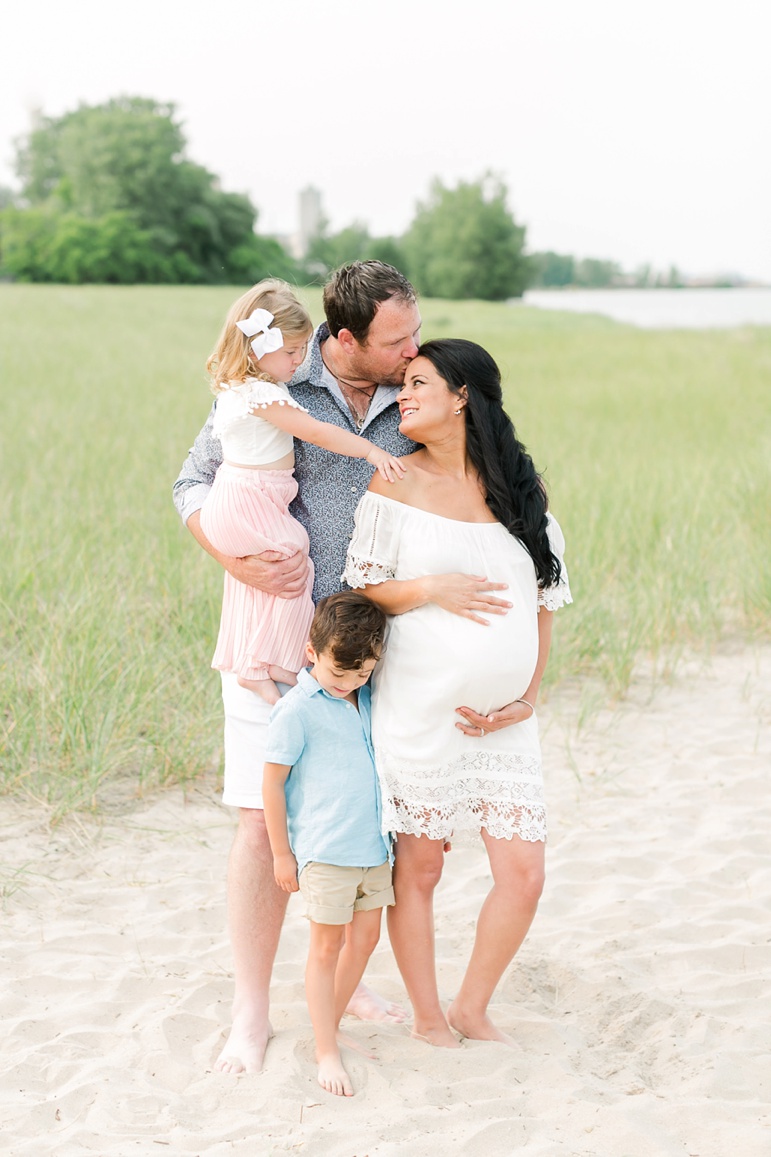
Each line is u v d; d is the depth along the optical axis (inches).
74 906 155.5
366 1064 116.9
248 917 123.6
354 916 118.0
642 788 201.6
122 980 135.6
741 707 240.7
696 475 390.9
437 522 119.1
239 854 125.0
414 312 118.6
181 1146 102.9
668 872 170.2
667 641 276.1
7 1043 121.8
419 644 117.8
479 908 158.4
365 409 125.4
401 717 118.0
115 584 259.1
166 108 3503.9
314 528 126.1
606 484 375.2
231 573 124.2
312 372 123.6
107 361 752.3
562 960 142.2
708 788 201.0
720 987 135.8
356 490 124.7
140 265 3093.0
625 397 637.9
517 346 1024.2
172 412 527.8
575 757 214.8
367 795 116.3
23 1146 102.7
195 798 192.2
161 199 3235.7
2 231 3147.1
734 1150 101.1
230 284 3324.3
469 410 119.6
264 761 123.2
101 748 190.7
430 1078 114.8
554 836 183.2
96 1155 101.0
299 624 124.7
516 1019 127.0
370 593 121.3
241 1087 112.9
